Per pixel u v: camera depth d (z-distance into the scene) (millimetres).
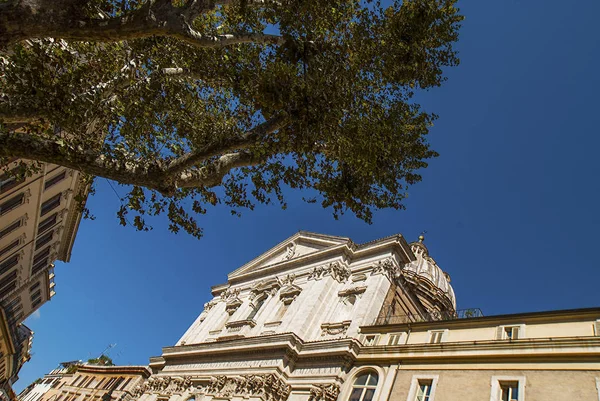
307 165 16578
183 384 27000
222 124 16766
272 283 30422
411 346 17391
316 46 14250
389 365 17750
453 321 17500
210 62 14898
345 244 27500
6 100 11039
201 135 15680
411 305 25969
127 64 14586
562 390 12227
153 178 11773
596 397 11430
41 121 12023
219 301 36188
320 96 13430
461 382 14758
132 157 12273
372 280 24062
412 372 16594
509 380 13617
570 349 12836
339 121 14266
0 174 26453
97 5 10398
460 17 16422
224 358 25703
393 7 15789
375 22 15578
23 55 11039
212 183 13547
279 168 16469
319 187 16719
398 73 15617
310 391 19047
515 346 14234
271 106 13367
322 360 20203
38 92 10891
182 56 15055
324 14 14344
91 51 13484
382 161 16172
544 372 13031
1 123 10438
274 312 27188
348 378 18531
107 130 13656
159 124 15617
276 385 20047
